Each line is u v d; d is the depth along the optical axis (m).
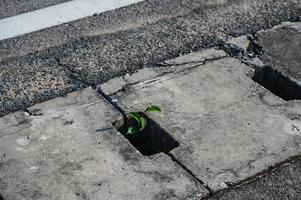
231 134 2.98
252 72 3.51
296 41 3.82
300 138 2.97
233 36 3.91
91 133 3.01
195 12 4.22
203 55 3.64
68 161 2.83
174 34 3.94
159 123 3.05
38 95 3.38
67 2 4.38
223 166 2.79
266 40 3.82
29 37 3.95
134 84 3.37
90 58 3.70
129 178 2.73
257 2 4.34
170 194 2.64
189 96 3.27
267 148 2.90
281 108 3.18
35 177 2.75
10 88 3.44
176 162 2.82
